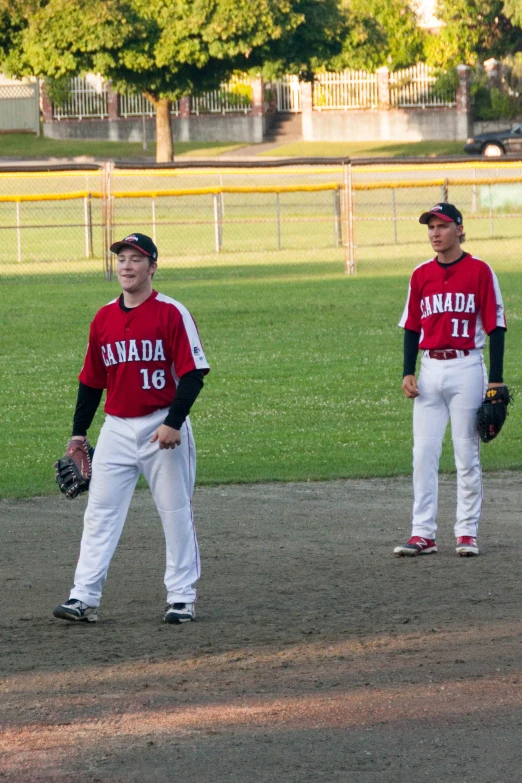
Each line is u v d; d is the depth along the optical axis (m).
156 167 102.44
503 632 20.16
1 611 22.25
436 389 26.30
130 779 14.18
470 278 25.89
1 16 159.00
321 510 31.67
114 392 20.95
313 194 159.12
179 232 134.75
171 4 157.75
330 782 14.04
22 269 104.62
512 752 14.84
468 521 26.53
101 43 157.00
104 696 17.16
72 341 65.44
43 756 14.90
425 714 16.17
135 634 20.56
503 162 111.50
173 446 20.47
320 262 107.75
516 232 129.12
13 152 193.50
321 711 16.36
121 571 25.53
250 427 44.03
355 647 19.44
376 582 24.08
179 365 20.52
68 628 21.03
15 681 17.92
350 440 41.59
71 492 21.80
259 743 15.23
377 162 100.94
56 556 26.91
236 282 92.38
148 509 32.28
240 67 171.25
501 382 25.98
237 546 27.56
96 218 139.50
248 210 148.88
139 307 20.55
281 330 68.62
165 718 16.19
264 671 18.22
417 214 139.00
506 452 39.88
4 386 52.91
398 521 30.28
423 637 19.94
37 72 163.12
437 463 26.67
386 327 69.25
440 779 14.09
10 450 40.56
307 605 22.33
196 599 22.95
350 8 180.25
